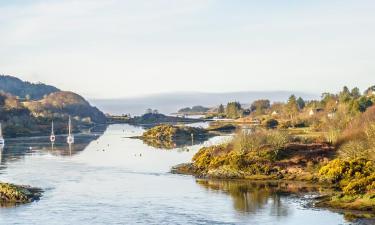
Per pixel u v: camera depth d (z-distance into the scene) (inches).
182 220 2669.8
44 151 7145.7
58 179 4190.5
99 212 2874.0
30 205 3075.8
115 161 5669.3
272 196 3284.9
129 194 3437.5
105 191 3567.9
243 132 5157.5
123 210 2923.2
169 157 6077.8
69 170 4825.3
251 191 3501.5
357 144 4202.8
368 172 3676.2
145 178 4229.8
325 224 2506.2
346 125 5880.9
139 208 2972.4
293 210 2842.0
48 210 2930.6
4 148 7706.7
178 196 3344.0
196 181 4020.7
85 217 2751.0
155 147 7864.2
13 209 2952.8
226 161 4407.0
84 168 4992.6
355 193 3051.2
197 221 2645.2
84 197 3334.2
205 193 3447.3
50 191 3580.2
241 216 2736.2
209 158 4692.4
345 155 4128.9
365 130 4621.1
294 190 3494.1
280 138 4761.3
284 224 2541.8
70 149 7534.5
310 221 2578.7
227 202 3117.6
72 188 3708.2
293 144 4699.8
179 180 4089.6
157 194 3425.2
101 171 4739.2
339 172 3764.8
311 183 3782.0
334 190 3437.5
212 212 2847.0
